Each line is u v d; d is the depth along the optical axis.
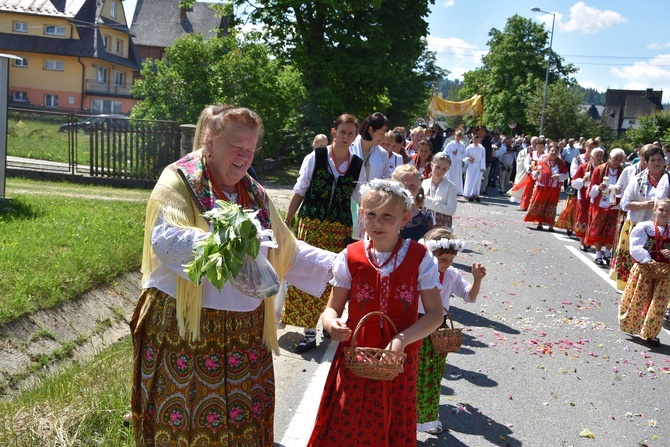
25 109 17.61
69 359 5.56
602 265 11.65
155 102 20.16
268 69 20.92
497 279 9.92
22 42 54.44
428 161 10.53
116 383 4.52
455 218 16.53
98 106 56.00
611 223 11.50
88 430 3.85
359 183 6.02
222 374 2.80
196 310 2.75
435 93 31.27
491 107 73.69
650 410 5.34
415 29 29.19
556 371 6.10
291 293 5.99
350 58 26.81
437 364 4.46
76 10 54.88
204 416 2.77
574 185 13.05
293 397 4.95
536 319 7.88
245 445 2.83
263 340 2.96
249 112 2.90
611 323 7.96
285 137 25.09
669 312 8.23
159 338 2.81
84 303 6.32
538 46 73.81
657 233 7.10
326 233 6.02
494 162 24.94
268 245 2.71
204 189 2.86
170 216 2.75
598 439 4.74
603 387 5.79
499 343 6.82
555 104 62.72
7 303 5.57
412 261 3.41
